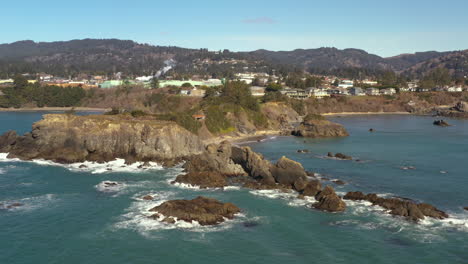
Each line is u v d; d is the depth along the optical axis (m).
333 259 48.06
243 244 52.03
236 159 89.31
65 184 79.00
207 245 51.62
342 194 73.25
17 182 80.00
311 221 59.97
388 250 50.34
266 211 64.19
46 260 47.47
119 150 102.94
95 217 60.81
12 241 52.34
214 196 72.00
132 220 59.59
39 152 104.00
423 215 61.09
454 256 48.75
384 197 71.62
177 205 62.56
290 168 79.56
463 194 73.56
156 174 88.38
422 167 96.62
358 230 56.53
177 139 103.94
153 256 48.62
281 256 48.84
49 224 57.97
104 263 46.84
